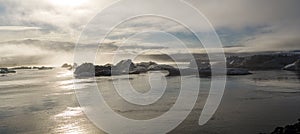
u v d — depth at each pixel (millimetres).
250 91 34562
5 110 27281
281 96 30516
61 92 39312
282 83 42438
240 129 18562
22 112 26062
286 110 23562
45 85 50844
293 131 16516
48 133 19328
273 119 20797
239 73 59438
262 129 18484
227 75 56875
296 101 27344
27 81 62406
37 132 19672
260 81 45531
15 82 60469
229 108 24656
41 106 28766
